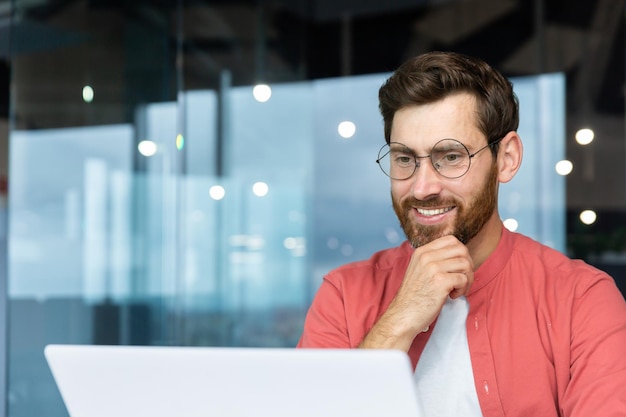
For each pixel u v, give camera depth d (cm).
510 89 104
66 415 316
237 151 404
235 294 399
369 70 410
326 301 117
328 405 62
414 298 97
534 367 101
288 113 410
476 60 103
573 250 365
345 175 408
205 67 388
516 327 103
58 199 322
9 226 317
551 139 372
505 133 103
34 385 317
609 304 99
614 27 366
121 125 334
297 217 408
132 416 68
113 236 334
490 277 106
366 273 117
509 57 385
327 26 414
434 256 97
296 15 413
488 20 389
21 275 318
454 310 107
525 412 100
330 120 412
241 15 404
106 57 331
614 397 90
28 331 318
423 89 98
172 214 345
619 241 360
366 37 411
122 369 67
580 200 366
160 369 65
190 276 386
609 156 364
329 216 408
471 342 104
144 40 340
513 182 375
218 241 397
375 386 61
